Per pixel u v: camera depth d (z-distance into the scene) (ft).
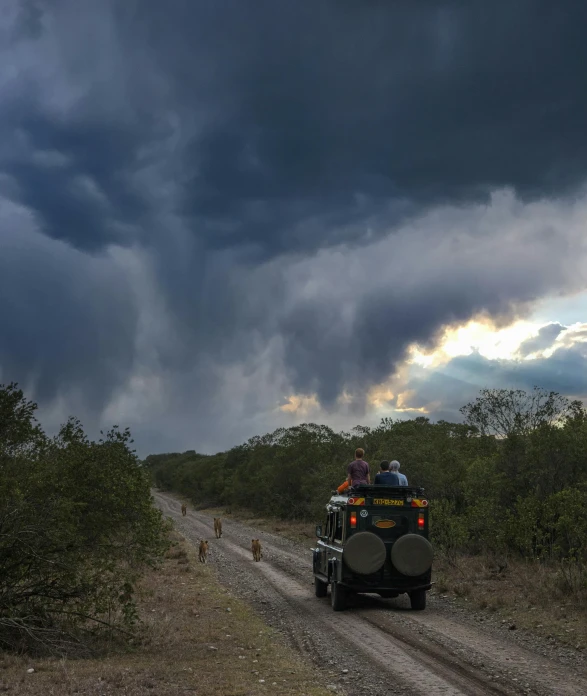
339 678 26.94
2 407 36.60
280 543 96.78
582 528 49.37
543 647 31.63
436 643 32.68
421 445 82.28
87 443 37.88
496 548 60.23
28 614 33.12
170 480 392.27
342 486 48.49
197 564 71.87
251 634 36.65
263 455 182.60
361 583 42.42
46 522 32.76
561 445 63.98
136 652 32.35
